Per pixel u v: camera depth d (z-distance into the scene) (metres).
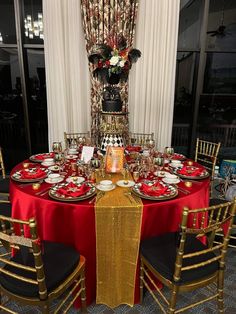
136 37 3.19
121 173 1.95
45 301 1.20
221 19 3.25
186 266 1.31
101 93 3.21
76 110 3.39
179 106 3.71
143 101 3.38
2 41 3.36
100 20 3.03
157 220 1.51
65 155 2.37
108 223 1.46
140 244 1.53
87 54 3.18
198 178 1.86
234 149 4.18
